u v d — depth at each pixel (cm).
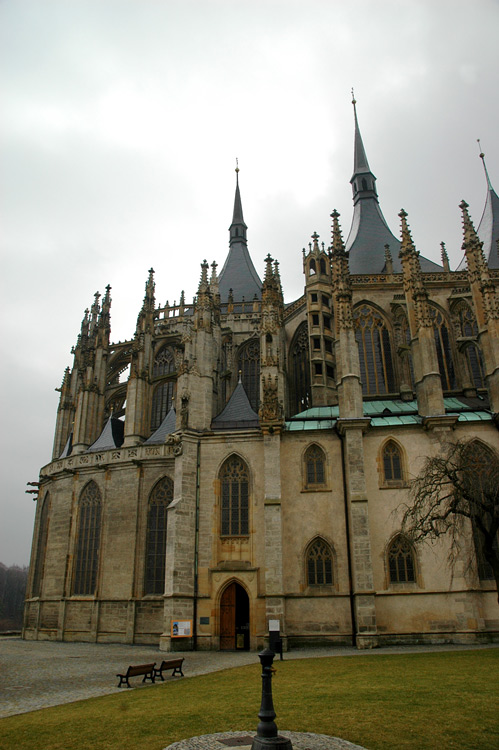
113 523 6319
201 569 5116
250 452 5388
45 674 3325
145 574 6006
